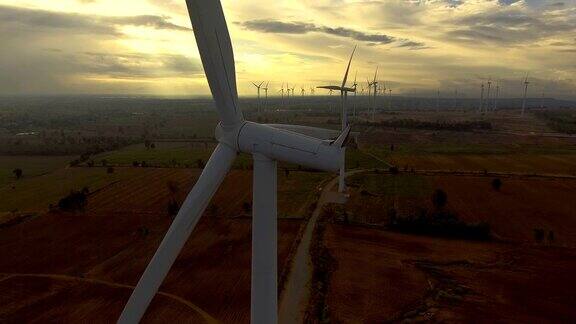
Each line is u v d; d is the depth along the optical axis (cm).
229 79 1497
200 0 1350
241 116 1591
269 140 1532
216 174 1577
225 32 1442
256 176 1580
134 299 1520
